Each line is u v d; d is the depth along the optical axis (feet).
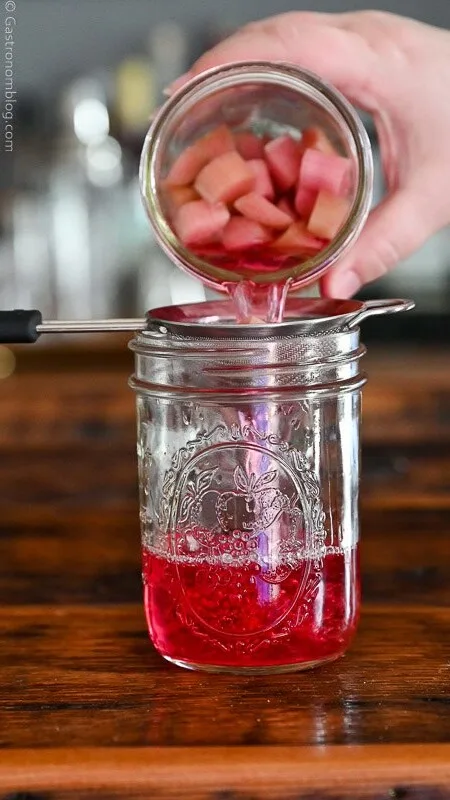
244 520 1.76
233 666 1.80
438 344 4.40
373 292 4.42
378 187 4.20
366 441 3.79
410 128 2.30
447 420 3.76
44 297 4.41
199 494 1.76
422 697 1.74
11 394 3.76
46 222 4.41
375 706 1.72
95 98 4.43
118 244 4.44
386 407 3.78
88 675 1.82
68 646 1.92
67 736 1.66
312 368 1.74
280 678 1.81
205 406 1.75
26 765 1.60
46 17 4.43
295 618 1.78
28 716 1.71
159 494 1.79
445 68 2.29
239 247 1.93
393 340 4.42
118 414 3.79
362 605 2.08
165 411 1.77
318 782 1.59
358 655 1.87
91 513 2.80
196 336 1.72
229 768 1.59
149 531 1.82
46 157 4.41
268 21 2.29
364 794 1.59
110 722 1.69
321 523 1.78
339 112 1.96
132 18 4.47
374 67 2.28
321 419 1.77
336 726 1.68
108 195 4.42
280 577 1.77
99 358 4.34
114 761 1.60
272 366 1.73
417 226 2.30
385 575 2.25
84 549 2.45
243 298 1.93
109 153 4.42
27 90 4.43
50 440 3.78
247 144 1.97
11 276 4.38
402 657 1.86
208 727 1.68
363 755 1.61
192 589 1.78
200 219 1.91
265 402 1.74
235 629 1.78
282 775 1.59
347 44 2.26
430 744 1.63
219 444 1.75
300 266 1.94
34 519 2.72
